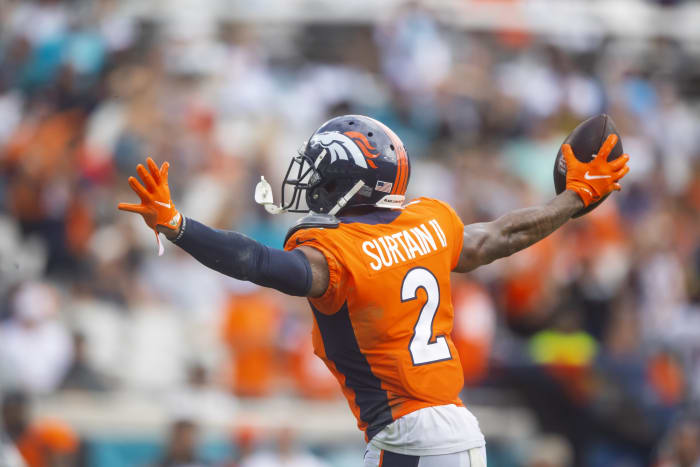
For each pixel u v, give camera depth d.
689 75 62.22
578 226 44.38
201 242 13.38
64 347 35.88
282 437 34.28
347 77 52.69
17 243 42.69
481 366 37.16
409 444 14.23
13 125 48.22
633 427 37.91
